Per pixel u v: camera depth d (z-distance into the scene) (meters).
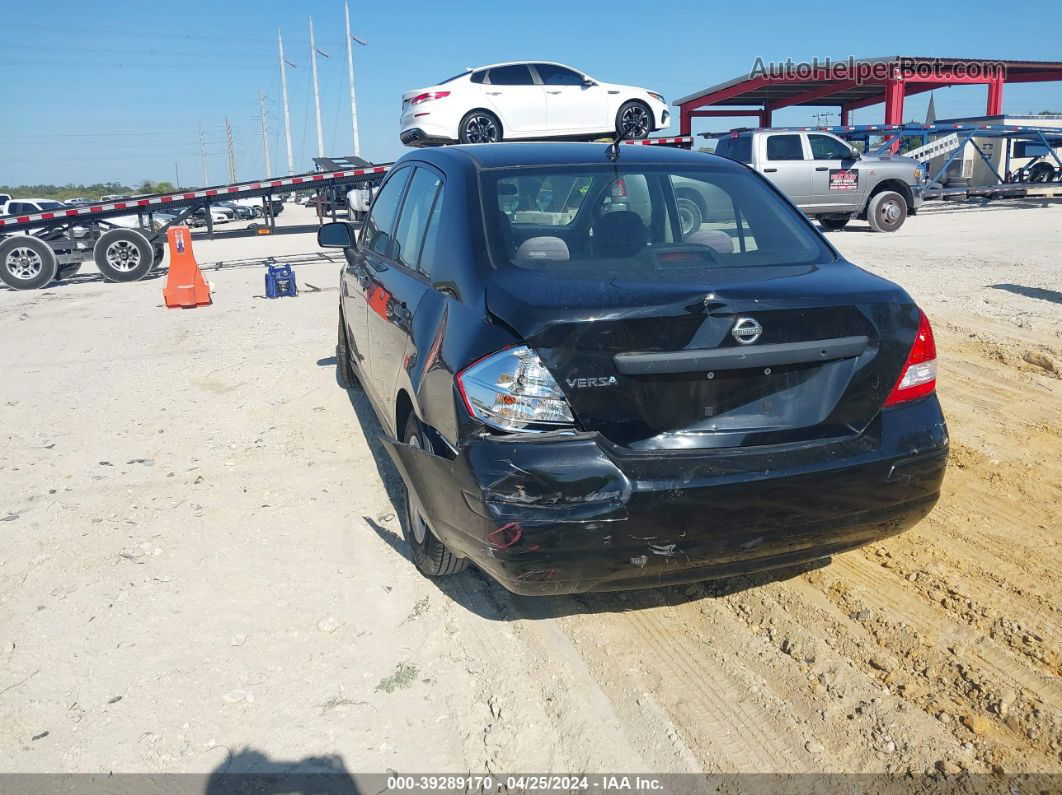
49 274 15.27
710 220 3.72
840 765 2.61
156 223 16.95
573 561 2.74
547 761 2.67
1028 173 29.14
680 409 2.82
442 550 3.53
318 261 18.11
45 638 3.40
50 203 29.45
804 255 3.47
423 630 3.39
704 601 3.56
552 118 15.22
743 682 3.02
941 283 10.18
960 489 4.49
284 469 5.14
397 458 3.37
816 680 3.01
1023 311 8.33
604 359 2.72
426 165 4.41
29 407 6.66
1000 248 13.74
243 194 17.75
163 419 6.23
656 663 3.14
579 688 3.01
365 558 3.99
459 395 2.86
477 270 3.18
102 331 10.04
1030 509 4.23
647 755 2.68
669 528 2.75
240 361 7.98
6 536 4.31
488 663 3.17
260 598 3.66
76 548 4.16
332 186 18.77
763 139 18.31
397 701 2.98
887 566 3.77
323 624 3.43
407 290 3.84
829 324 2.89
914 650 3.14
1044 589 3.51
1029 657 3.07
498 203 3.53
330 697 3.00
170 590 3.75
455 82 14.70
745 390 2.87
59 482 5.03
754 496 2.78
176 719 2.91
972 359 6.75
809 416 2.93
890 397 3.02
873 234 17.75
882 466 2.92
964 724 2.76
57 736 2.84
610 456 2.72
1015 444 5.05
